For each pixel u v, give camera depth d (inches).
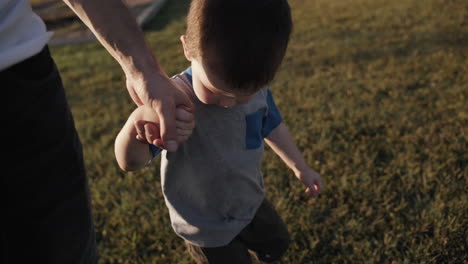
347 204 96.7
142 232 95.9
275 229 67.4
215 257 59.6
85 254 47.9
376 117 135.5
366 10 283.7
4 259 41.3
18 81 37.7
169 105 37.2
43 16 414.9
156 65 40.3
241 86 38.5
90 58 258.2
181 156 52.0
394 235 87.4
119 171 122.7
